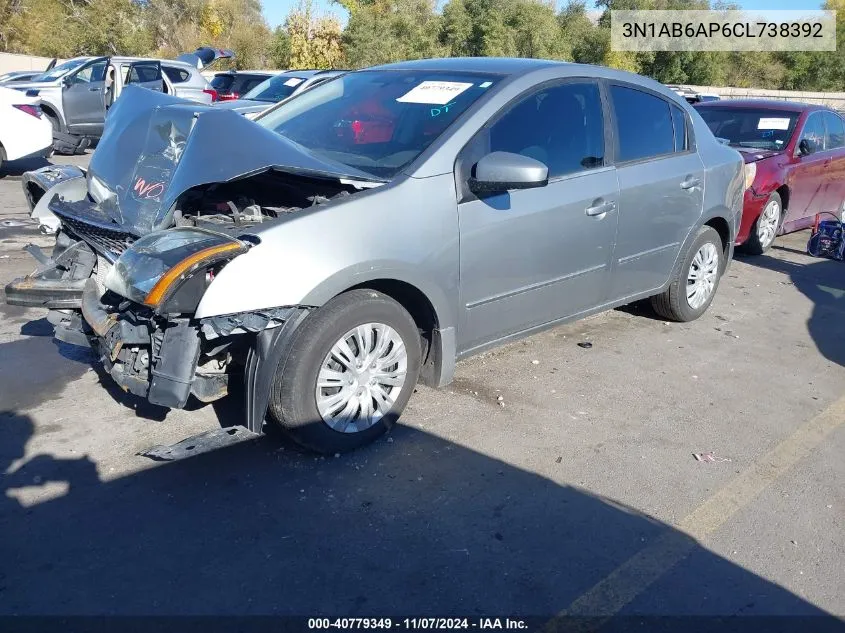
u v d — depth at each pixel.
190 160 3.41
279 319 3.29
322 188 3.69
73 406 4.03
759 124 8.91
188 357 3.17
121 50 36.50
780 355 5.32
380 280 3.62
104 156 4.07
